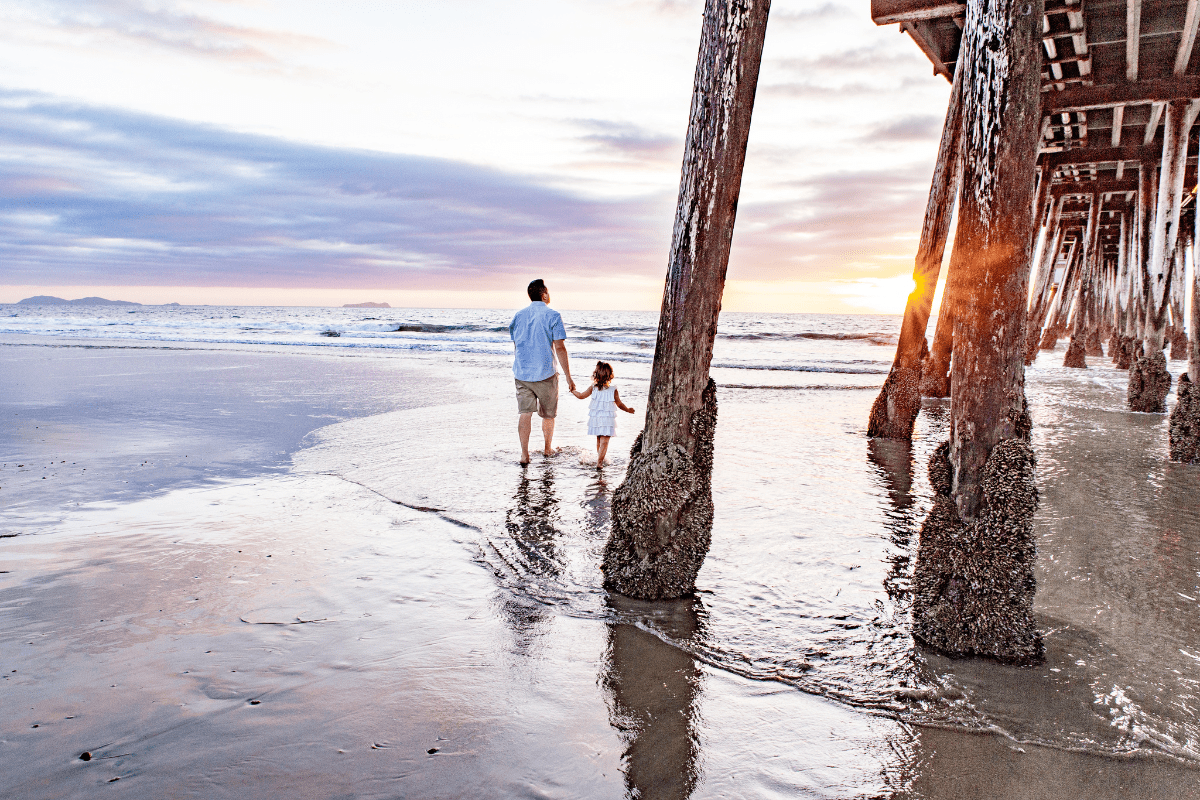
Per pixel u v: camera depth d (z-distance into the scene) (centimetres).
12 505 483
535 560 389
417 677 260
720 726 231
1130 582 351
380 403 1016
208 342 2717
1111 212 2208
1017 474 273
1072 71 958
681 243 322
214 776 197
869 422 801
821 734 227
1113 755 213
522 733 224
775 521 462
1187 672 262
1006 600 273
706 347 331
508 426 830
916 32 766
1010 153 261
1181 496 517
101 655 269
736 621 312
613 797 194
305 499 510
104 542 408
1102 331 2700
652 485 334
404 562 384
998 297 270
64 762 202
